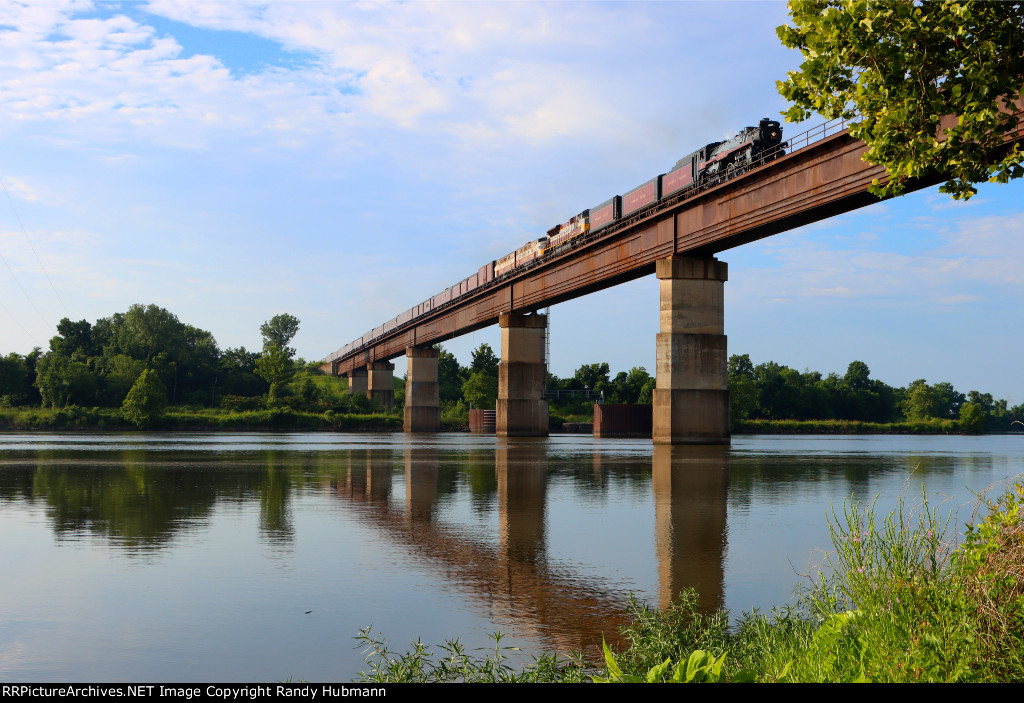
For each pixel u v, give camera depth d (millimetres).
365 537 19062
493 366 166625
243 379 179000
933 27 11781
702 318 60719
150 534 19281
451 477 35250
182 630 11133
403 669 8266
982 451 67125
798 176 47562
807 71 12734
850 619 7055
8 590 13477
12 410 134125
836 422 163500
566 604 12719
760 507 24750
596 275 72938
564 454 53812
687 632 9734
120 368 152750
